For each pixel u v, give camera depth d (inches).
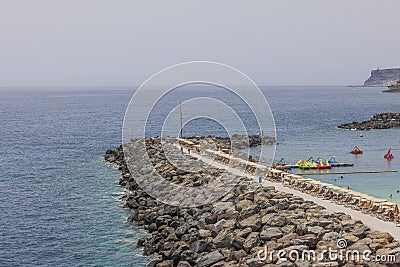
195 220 1501.0
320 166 2516.0
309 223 1209.4
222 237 1261.1
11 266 1376.7
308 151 3203.7
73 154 3344.0
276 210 1412.4
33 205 1979.6
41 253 1462.8
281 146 3457.2
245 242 1199.6
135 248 1465.3
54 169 2763.3
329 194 1635.1
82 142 4015.8
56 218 1791.3
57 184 2361.0
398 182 2156.7
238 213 1446.9
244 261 1104.2
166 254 1317.7
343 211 1439.5
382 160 2807.6
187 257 1255.5
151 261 1300.4
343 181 2182.6
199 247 1267.2
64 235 1604.3
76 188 2263.8
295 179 1854.1
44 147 3730.3
